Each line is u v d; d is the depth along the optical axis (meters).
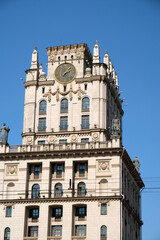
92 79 97.19
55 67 100.25
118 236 82.00
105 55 103.19
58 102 97.50
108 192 85.12
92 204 84.81
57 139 94.88
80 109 96.00
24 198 87.50
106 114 95.56
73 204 85.50
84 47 100.31
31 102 98.19
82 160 88.19
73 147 89.31
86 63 102.12
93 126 93.94
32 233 86.25
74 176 88.44
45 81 99.25
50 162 89.25
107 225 83.00
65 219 84.81
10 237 85.25
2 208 87.44
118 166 86.31
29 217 87.38
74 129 94.62
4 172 90.00
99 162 87.44
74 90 97.56
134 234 97.06
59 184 88.44
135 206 100.62
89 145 88.75
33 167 90.44
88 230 83.25
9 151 91.19
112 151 87.06
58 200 86.12
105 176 86.38
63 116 96.25
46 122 96.50
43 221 85.38
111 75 103.62
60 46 101.31
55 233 85.62
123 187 88.06
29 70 100.62
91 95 96.44
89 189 86.19
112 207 84.00
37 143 95.44
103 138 93.00
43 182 88.12
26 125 96.88
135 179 101.81
